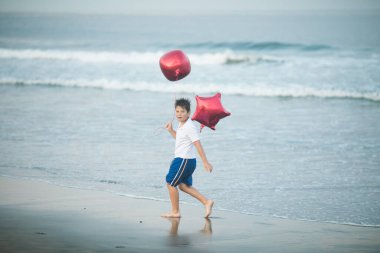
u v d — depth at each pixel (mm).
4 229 8594
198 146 9875
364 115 23750
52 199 11047
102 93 31234
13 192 11648
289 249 7961
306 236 8773
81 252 7359
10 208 10203
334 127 20828
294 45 54156
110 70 40500
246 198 11703
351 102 27766
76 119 22422
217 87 32406
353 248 8094
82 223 9164
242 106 26438
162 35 98250
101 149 16875
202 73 37719
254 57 41688
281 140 18359
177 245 7980
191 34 101625
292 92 30453
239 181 13203
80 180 13062
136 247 7758
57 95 30250
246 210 10742
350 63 40250
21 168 14367
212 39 84500
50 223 9078
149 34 102000
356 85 32094
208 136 19094
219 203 11281
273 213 10539
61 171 14039
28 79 36594
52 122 21719
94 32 110062
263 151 16688
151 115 23422
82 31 114438
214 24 157000
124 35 98625
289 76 35688
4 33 106062
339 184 12953
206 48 58906
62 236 8219
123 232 8664
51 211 10023
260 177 13586
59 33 106125
